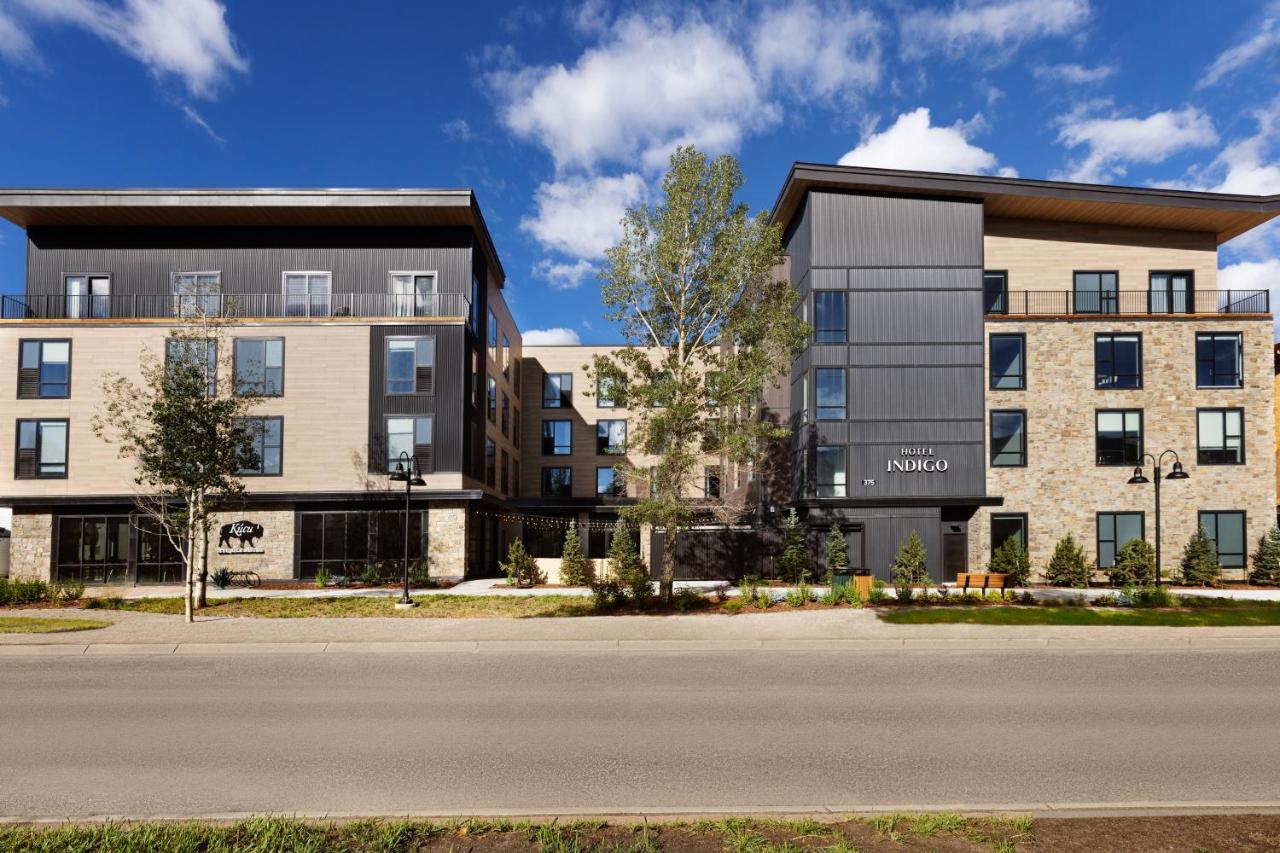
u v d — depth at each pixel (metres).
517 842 4.78
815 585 23.17
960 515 25.59
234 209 26.25
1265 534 24.48
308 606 17.72
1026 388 25.39
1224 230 27.73
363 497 24.88
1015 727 8.05
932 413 25.08
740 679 10.48
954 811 5.45
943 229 25.66
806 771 6.59
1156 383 25.36
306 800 5.82
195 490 16.36
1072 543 23.58
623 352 18.55
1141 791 6.11
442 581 23.92
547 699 9.33
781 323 18.38
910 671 11.02
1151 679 10.49
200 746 7.32
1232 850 4.71
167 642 12.77
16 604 18.06
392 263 27.56
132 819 5.31
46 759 6.91
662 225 18.56
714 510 21.20
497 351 33.97
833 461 25.00
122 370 24.70
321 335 25.47
